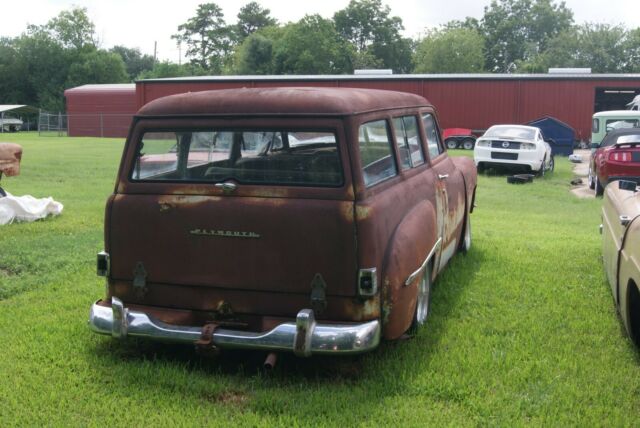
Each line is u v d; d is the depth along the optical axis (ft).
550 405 12.38
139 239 14.03
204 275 13.69
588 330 16.42
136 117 14.26
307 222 13.00
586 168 75.31
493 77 116.78
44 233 28.02
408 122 17.08
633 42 272.51
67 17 276.82
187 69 296.92
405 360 14.38
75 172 58.75
